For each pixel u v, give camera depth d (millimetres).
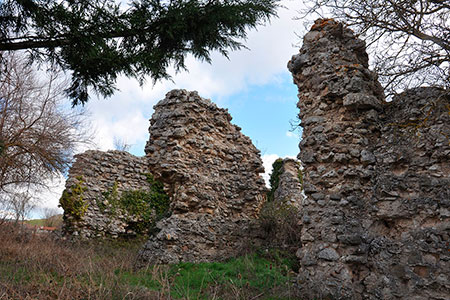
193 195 10680
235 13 4867
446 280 5363
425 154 6055
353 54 7359
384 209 6211
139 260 9516
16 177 10141
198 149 11375
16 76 10133
